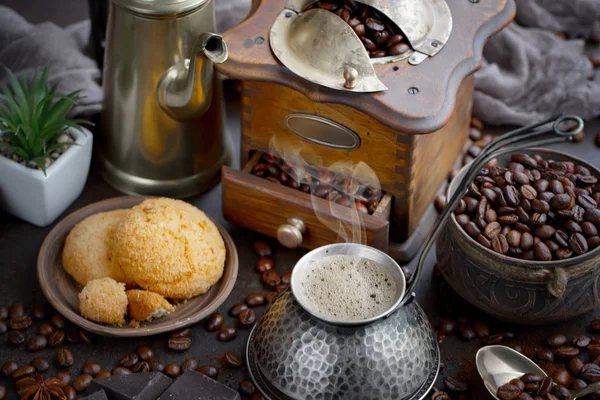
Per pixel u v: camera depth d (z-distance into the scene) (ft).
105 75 3.31
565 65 3.71
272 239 3.34
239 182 3.22
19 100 3.25
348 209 3.15
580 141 3.60
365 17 3.13
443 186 3.46
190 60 3.10
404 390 2.88
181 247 3.10
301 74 3.03
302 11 3.18
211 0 3.24
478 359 3.04
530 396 2.93
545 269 2.96
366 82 3.01
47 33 3.60
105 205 3.28
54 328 3.10
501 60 3.75
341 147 3.18
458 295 3.21
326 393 2.85
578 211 3.04
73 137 3.33
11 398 2.99
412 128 2.96
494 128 3.66
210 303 3.09
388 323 2.86
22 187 3.27
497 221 3.06
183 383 2.87
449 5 3.23
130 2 3.12
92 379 3.00
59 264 3.19
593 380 3.00
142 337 3.10
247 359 3.00
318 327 2.85
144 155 3.37
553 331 3.13
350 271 2.93
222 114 3.43
